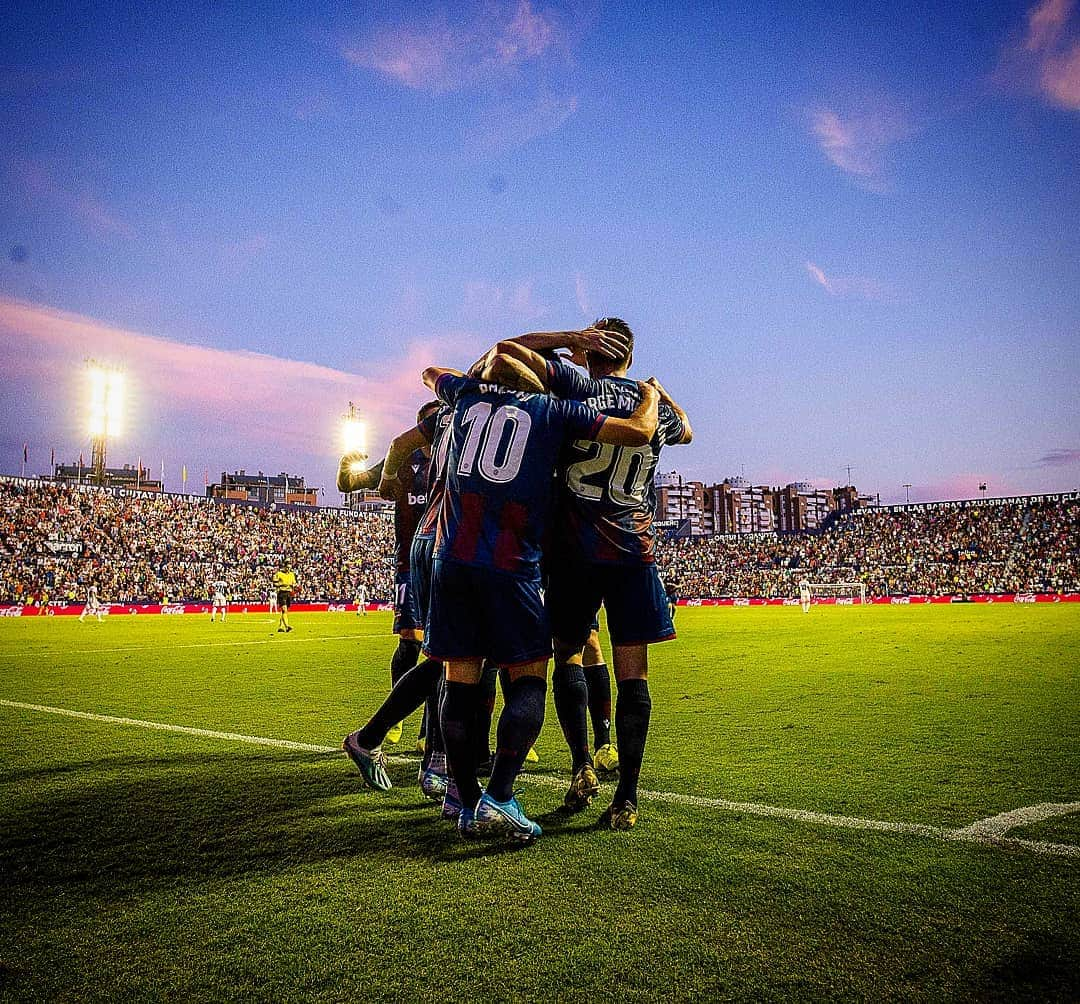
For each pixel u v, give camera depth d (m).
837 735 5.78
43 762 4.96
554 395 3.68
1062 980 2.11
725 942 2.34
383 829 3.52
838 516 69.62
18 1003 2.04
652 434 3.50
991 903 2.60
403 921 2.51
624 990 2.07
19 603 37.91
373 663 12.31
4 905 2.68
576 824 3.59
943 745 5.37
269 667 11.67
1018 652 12.86
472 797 3.39
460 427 3.54
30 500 45.88
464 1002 2.03
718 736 5.78
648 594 3.79
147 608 40.00
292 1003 2.04
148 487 89.19
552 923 2.48
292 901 2.69
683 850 3.16
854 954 2.26
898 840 3.25
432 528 4.11
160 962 2.27
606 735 4.62
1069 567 53.53
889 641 15.81
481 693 4.51
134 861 3.11
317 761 5.00
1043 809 3.72
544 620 3.40
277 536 55.88
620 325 4.02
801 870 2.92
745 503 112.62
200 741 5.70
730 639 17.16
